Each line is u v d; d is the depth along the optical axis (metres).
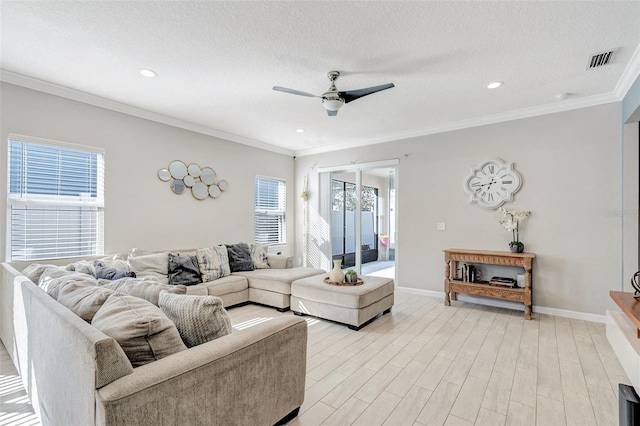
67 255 3.49
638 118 3.29
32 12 2.15
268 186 6.16
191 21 2.25
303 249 6.50
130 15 2.19
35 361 1.77
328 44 2.55
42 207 3.33
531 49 2.61
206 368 1.33
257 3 2.06
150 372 1.18
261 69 3.00
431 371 2.49
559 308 3.88
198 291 3.72
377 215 6.66
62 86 3.38
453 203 4.67
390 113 4.22
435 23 2.26
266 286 4.22
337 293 3.52
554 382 2.32
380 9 2.11
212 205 5.03
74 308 1.55
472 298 4.50
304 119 4.50
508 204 4.22
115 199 3.87
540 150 4.01
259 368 1.58
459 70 2.99
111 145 3.84
